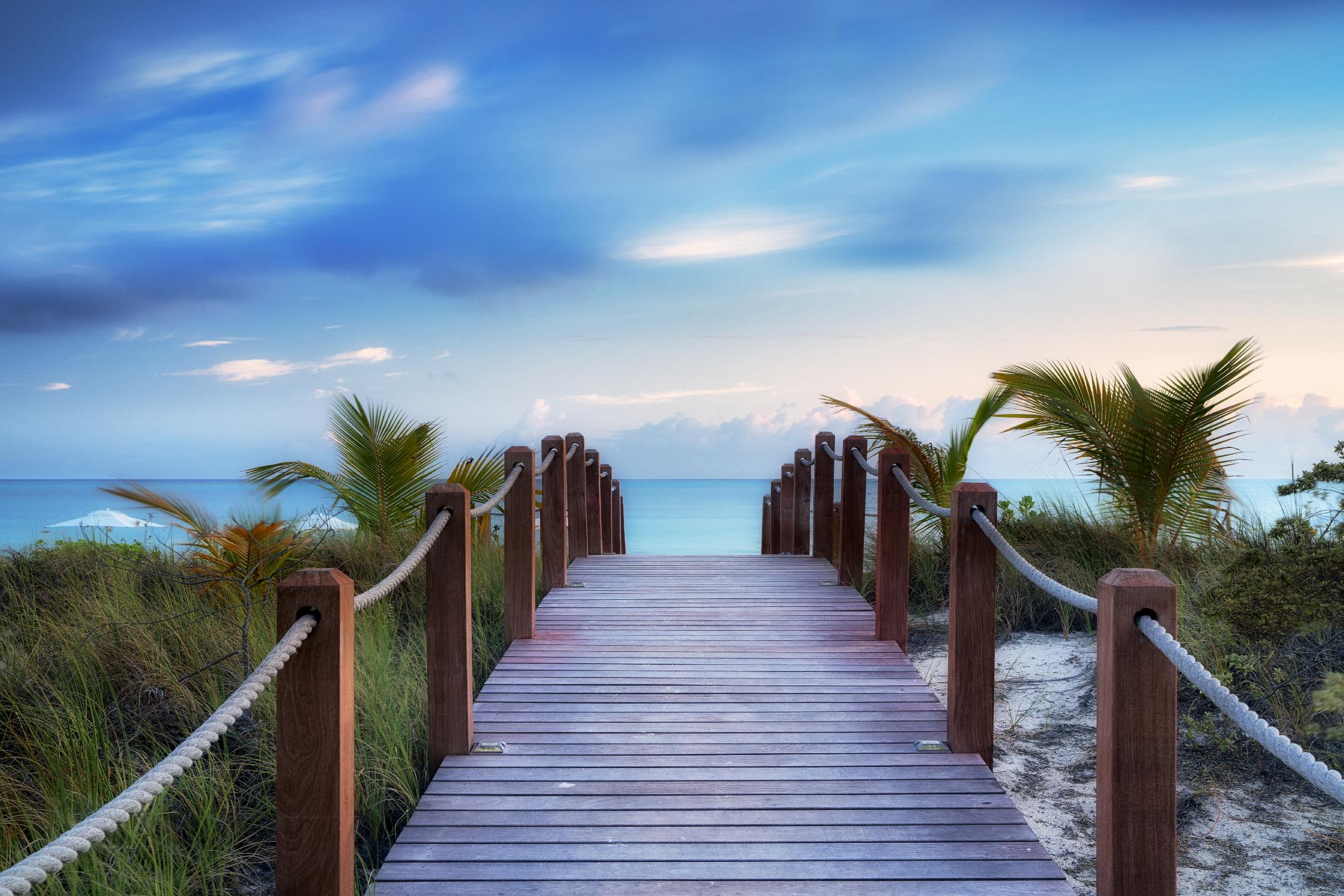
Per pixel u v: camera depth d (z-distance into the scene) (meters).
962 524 3.99
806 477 9.44
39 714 4.29
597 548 9.52
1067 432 7.55
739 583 7.74
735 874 3.02
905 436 8.72
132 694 4.79
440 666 3.98
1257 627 4.58
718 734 4.22
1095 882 3.53
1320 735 4.36
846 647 5.70
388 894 2.90
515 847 3.19
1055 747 4.87
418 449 9.16
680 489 116.38
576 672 5.17
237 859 3.44
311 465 9.05
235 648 5.16
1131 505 7.39
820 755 3.98
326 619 2.51
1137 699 2.31
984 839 3.26
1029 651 6.36
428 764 4.07
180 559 6.98
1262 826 3.87
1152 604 2.32
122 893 3.01
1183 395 6.83
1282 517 5.10
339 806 2.50
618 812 3.45
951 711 4.05
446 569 3.97
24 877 1.44
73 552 7.61
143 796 1.76
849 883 2.97
